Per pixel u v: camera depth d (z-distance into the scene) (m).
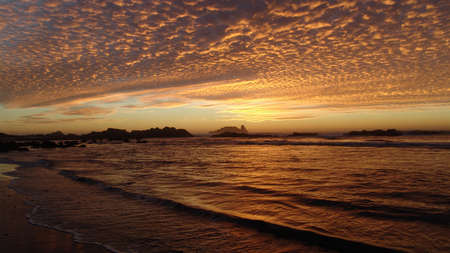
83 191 8.52
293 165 14.41
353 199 6.71
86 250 4.16
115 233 4.90
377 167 12.64
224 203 6.77
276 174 11.33
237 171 12.56
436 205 5.98
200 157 21.41
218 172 12.34
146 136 111.00
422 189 7.65
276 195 7.45
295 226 4.96
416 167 12.41
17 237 4.72
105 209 6.46
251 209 6.18
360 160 15.98
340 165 13.80
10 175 12.17
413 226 4.82
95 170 13.52
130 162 17.67
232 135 117.56
